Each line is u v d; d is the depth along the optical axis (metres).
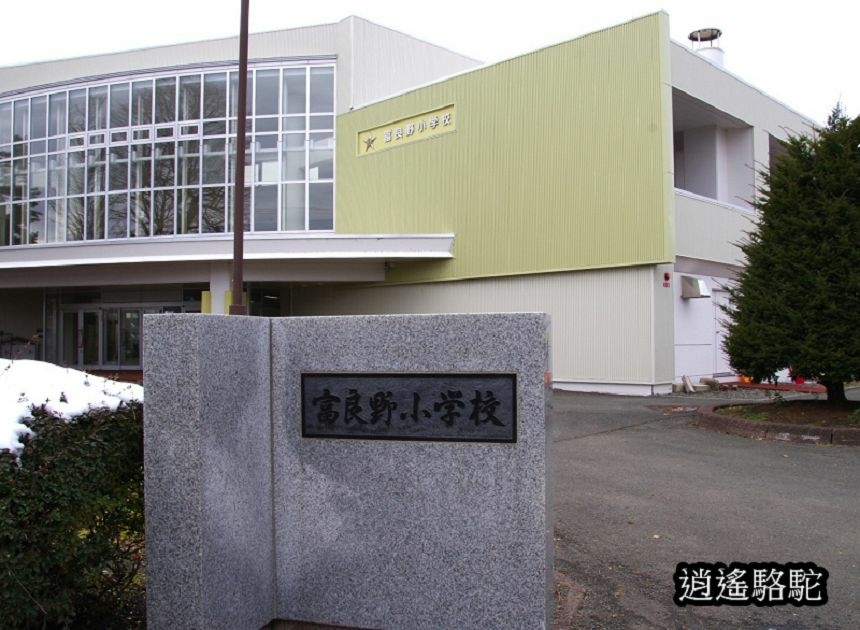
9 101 26.25
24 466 3.05
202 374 3.44
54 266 22.30
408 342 3.79
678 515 6.21
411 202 20.33
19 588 3.03
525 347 3.63
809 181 10.02
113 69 25.03
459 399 3.71
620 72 15.54
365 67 23.03
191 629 3.40
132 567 3.99
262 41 23.77
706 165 20.27
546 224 16.86
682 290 16.38
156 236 22.39
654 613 4.36
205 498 3.43
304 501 3.91
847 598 4.53
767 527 5.86
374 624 3.79
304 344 3.94
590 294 16.02
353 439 3.85
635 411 12.38
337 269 20.95
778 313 10.02
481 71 18.47
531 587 3.58
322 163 22.95
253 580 3.77
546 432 3.63
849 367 9.55
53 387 3.72
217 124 23.36
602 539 5.64
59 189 25.11
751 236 11.02
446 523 3.71
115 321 26.00
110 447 3.51
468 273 18.72
